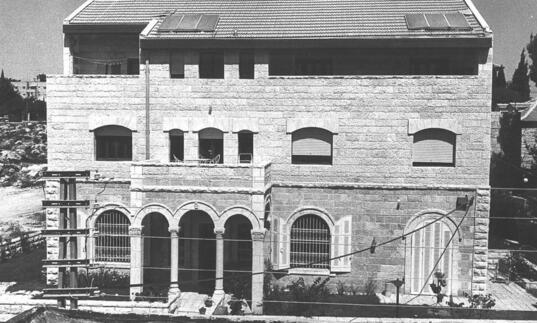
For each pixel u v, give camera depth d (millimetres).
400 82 26656
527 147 40219
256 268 24750
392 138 26828
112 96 28141
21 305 24391
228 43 26969
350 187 27141
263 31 27516
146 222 28016
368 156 27016
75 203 18359
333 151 27188
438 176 26703
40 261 34188
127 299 25828
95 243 28422
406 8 29969
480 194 26422
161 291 26453
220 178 25078
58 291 18141
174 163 25312
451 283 26859
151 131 28062
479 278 26703
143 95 28016
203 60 28578
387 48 26703
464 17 27781
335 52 28047
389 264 27234
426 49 27312
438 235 26875
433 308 23781
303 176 27453
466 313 24188
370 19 28562
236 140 27672
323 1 31625
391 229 27125
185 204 25156
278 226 27609
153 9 31219
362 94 26906
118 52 30594
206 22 28609
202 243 28328
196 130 27766
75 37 30484
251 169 24891
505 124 44656
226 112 27672
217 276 25094
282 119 27422
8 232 42875
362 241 27328
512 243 36094
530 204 37156
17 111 116875
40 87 169750
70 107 28266
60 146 28375
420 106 26594
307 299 25047
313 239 27719
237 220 28422
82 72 30812
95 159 28500
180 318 13828
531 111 42188
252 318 14258
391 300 26250
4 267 32625
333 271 27406
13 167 69375
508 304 26172
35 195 60500
